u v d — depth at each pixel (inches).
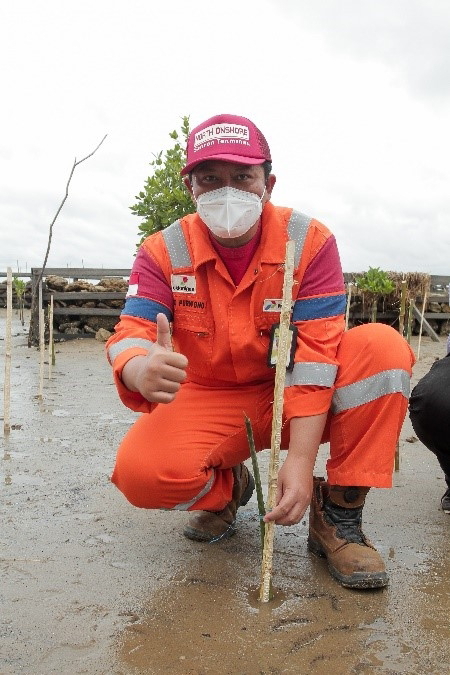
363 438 88.2
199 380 98.7
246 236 90.3
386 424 87.5
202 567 91.0
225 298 92.0
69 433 170.7
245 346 92.1
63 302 411.5
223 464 96.7
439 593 83.7
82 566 90.7
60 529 104.0
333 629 74.8
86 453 150.4
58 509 112.9
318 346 88.7
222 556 94.9
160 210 389.4
